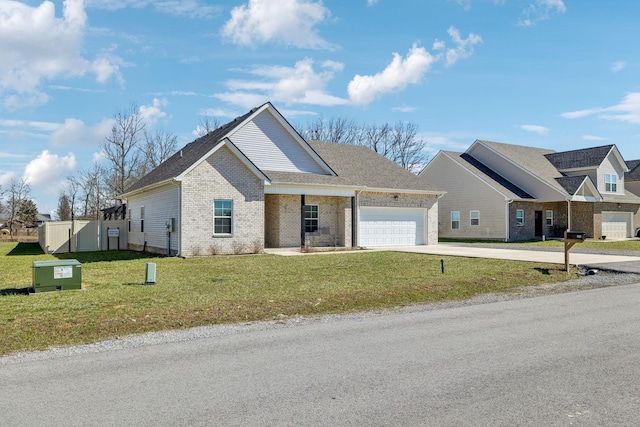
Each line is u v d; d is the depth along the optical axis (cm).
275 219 2189
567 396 456
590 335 698
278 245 2175
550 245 2678
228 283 1161
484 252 2070
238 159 1934
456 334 712
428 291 1117
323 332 733
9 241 4350
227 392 472
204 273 1349
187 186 1825
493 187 3200
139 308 858
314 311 908
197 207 1844
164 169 2356
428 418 409
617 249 2339
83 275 1309
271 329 757
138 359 589
